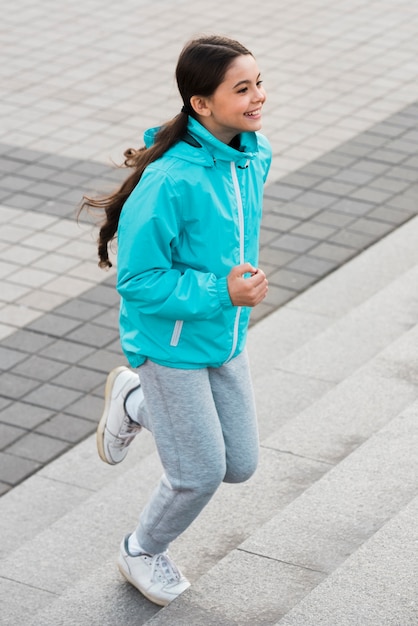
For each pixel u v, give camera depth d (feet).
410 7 55.01
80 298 31.17
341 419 21.47
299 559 16.20
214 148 14.05
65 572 19.47
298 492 19.49
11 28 52.95
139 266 14.05
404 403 21.90
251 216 14.73
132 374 17.47
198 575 17.76
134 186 14.44
